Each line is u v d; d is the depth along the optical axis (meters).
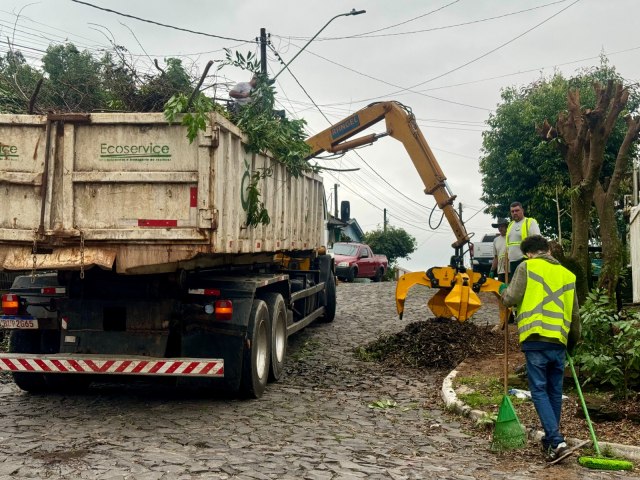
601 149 9.55
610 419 6.87
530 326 6.13
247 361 7.90
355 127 13.25
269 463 5.49
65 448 5.79
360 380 9.39
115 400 7.95
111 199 6.95
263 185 8.79
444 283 9.96
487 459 5.95
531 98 24.81
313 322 14.97
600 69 24.98
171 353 7.91
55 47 9.55
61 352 7.59
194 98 6.96
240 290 7.95
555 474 5.54
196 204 6.86
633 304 11.12
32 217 7.02
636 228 15.84
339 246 29.56
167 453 5.69
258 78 8.74
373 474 5.30
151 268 6.99
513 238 11.19
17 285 7.82
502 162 25.59
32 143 6.99
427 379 9.54
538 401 6.05
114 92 8.03
